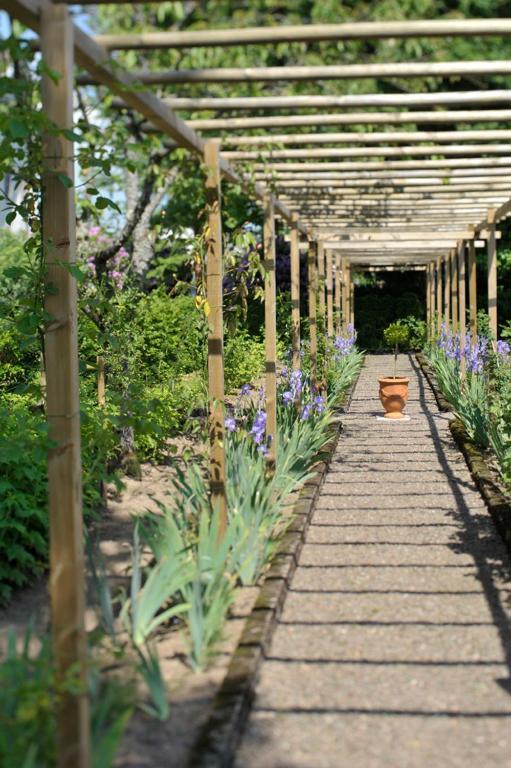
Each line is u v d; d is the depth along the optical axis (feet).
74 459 10.02
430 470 25.86
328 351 41.57
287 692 11.66
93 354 25.00
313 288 36.50
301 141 19.80
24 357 31.73
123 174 38.65
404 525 19.89
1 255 44.70
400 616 14.38
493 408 27.55
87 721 8.88
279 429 24.44
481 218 35.58
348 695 11.56
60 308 10.52
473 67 13.19
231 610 14.33
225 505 17.12
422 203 31.17
